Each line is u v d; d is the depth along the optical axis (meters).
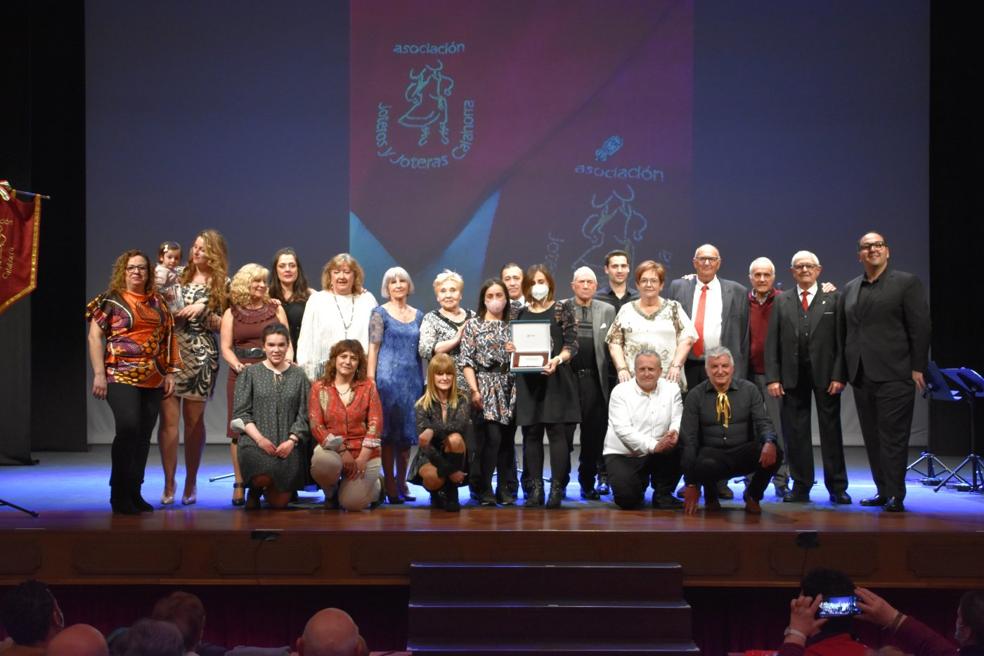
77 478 6.93
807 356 5.79
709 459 5.18
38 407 8.94
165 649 2.75
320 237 9.02
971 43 8.58
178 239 9.02
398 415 5.66
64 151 8.95
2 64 7.98
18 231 5.10
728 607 4.88
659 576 4.56
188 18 8.98
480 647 4.23
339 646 2.81
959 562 4.64
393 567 4.66
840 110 8.89
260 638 4.87
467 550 4.66
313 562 4.66
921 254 8.90
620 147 8.81
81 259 8.98
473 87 8.80
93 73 8.98
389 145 8.86
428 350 5.74
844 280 8.93
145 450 5.26
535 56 8.79
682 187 8.84
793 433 5.80
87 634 2.57
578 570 4.56
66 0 8.91
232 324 5.65
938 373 6.51
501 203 8.81
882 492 5.59
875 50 8.87
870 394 5.48
